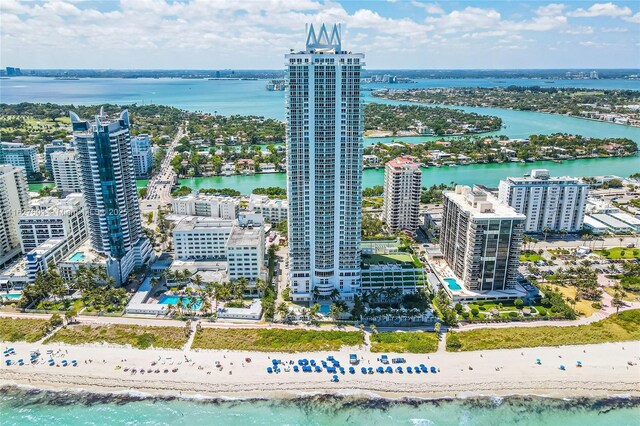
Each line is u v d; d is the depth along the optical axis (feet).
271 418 652.07
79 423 645.10
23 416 655.76
